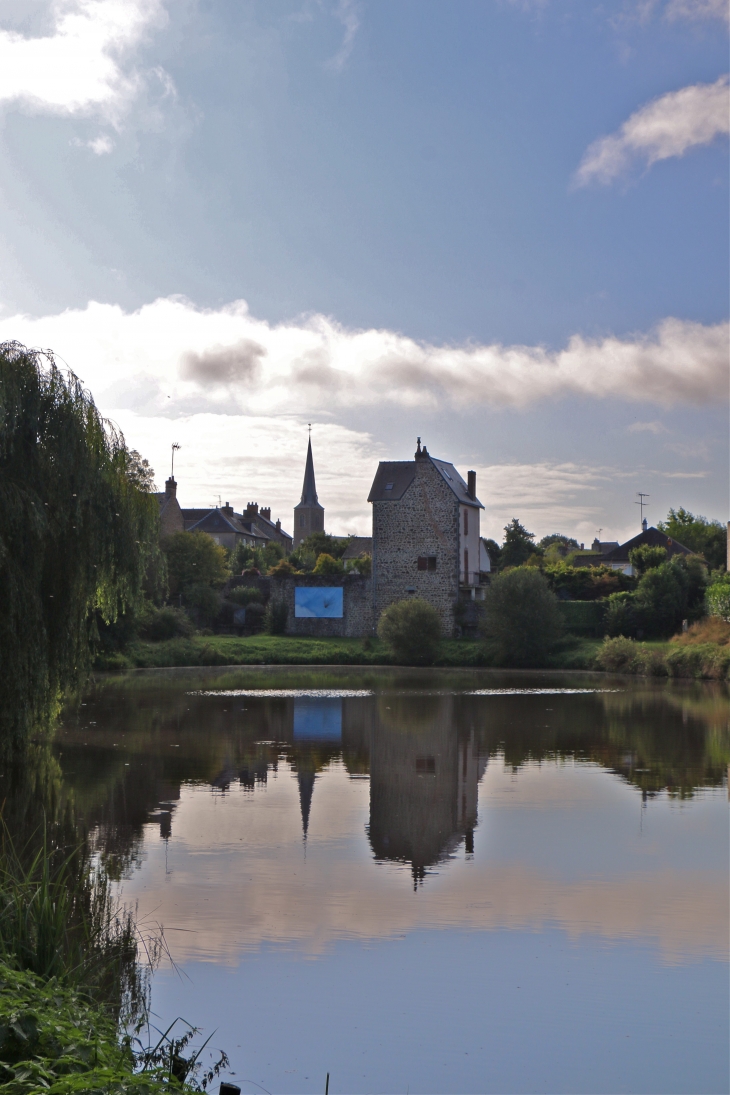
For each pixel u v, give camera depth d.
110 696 36.44
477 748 23.45
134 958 9.70
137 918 10.78
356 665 58.12
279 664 58.09
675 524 108.94
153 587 57.88
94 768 20.22
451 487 64.12
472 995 9.02
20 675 17.92
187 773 19.75
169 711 31.19
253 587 67.69
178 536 67.50
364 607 65.25
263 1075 7.63
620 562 90.75
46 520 17.91
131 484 21.00
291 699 35.53
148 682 43.69
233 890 11.81
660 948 10.12
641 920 10.91
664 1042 8.20
